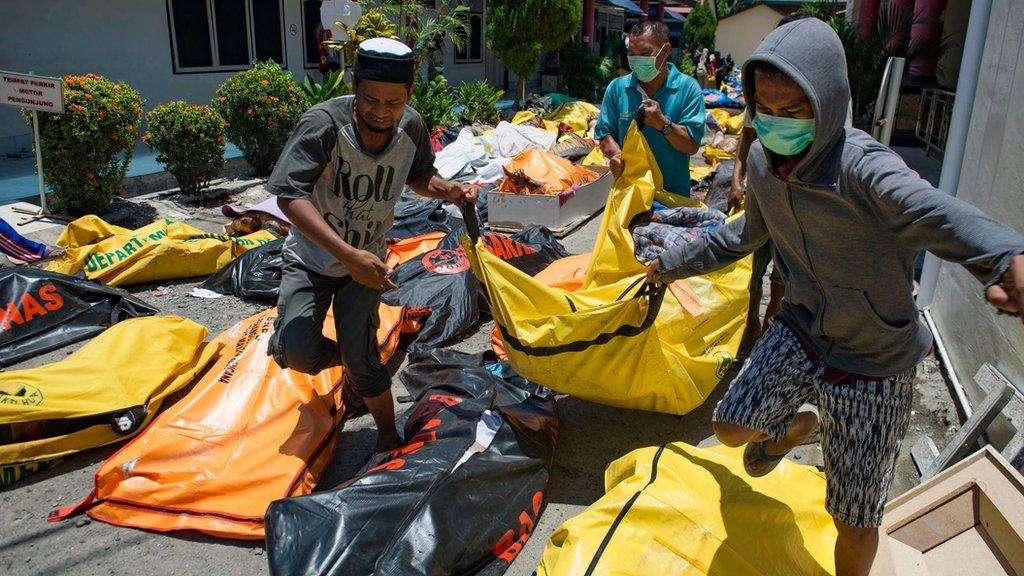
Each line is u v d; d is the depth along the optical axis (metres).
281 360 3.35
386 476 2.87
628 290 3.38
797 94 1.97
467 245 3.47
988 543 2.61
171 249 5.70
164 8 10.86
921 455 3.62
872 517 2.35
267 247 5.70
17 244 5.97
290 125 9.23
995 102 4.18
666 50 4.57
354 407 3.88
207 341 4.49
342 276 3.29
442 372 3.98
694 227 4.51
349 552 2.56
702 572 2.44
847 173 2.00
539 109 15.12
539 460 3.25
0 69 9.17
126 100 7.19
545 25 16.16
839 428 2.35
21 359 4.44
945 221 1.77
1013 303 1.62
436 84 12.54
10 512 3.16
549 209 7.39
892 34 9.77
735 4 40.66
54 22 9.60
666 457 2.87
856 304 2.19
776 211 2.26
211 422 3.38
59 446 3.44
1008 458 3.08
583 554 2.44
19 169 8.85
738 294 4.15
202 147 8.09
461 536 2.72
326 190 3.12
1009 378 3.51
